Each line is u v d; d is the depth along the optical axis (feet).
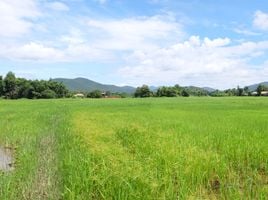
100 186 29.81
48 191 31.63
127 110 138.21
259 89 431.84
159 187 29.50
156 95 418.51
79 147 46.55
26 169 37.86
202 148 46.44
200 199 29.35
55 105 190.19
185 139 51.29
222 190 31.17
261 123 75.66
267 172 37.17
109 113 120.98
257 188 31.22
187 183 31.96
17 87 410.93
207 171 34.47
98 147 44.65
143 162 37.40
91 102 232.73
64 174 33.99
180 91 422.41
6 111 136.26
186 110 131.85
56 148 49.55
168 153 39.42
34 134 66.74
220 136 54.44
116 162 35.24
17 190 31.86
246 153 42.19
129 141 52.08
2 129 74.84
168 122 81.35
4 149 55.36
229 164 39.22
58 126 78.79
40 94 408.26
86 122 85.71
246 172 37.01
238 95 443.32
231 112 115.75
